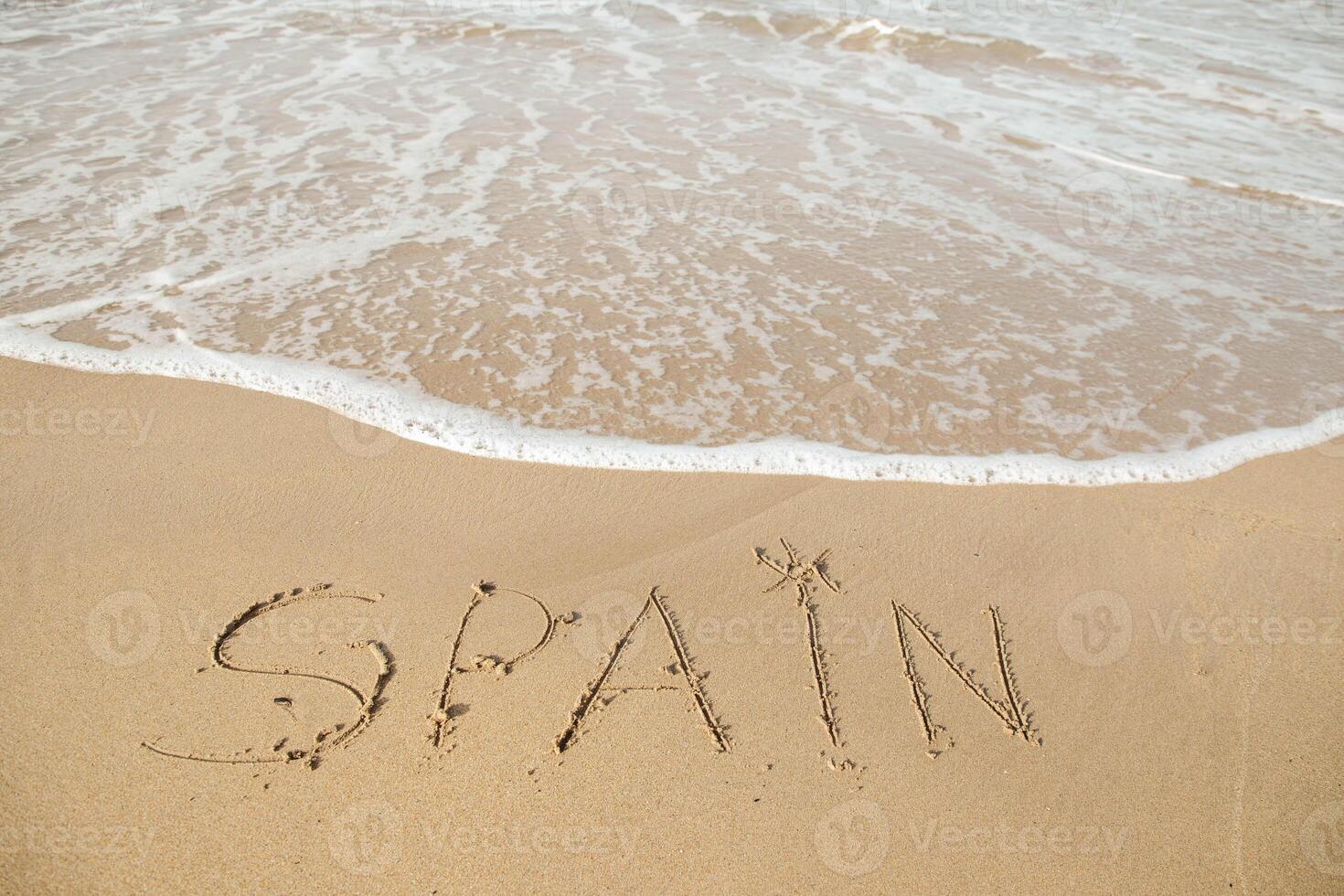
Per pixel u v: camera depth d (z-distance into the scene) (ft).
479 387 13.38
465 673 9.42
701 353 14.25
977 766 8.79
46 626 9.69
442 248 16.78
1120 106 24.64
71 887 7.48
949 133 22.61
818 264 16.72
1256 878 7.97
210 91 23.43
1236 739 9.06
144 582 10.27
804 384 13.67
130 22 28.27
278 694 9.12
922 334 14.88
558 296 15.48
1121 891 7.86
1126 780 8.71
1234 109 24.48
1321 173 20.98
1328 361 14.46
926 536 11.23
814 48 28.37
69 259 15.98
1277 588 10.62
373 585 10.37
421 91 23.93
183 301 14.99
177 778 8.32
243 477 11.72
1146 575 10.78
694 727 9.00
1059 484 12.03
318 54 26.25
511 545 10.94
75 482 11.51
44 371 13.37
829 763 8.73
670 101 23.85
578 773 8.54
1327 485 12.02
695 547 11.00
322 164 19.74
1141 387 13.83
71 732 8.66
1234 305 15.93
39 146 20.03
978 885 7.86
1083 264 17.07
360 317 14.79
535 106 23.21
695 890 7.72
